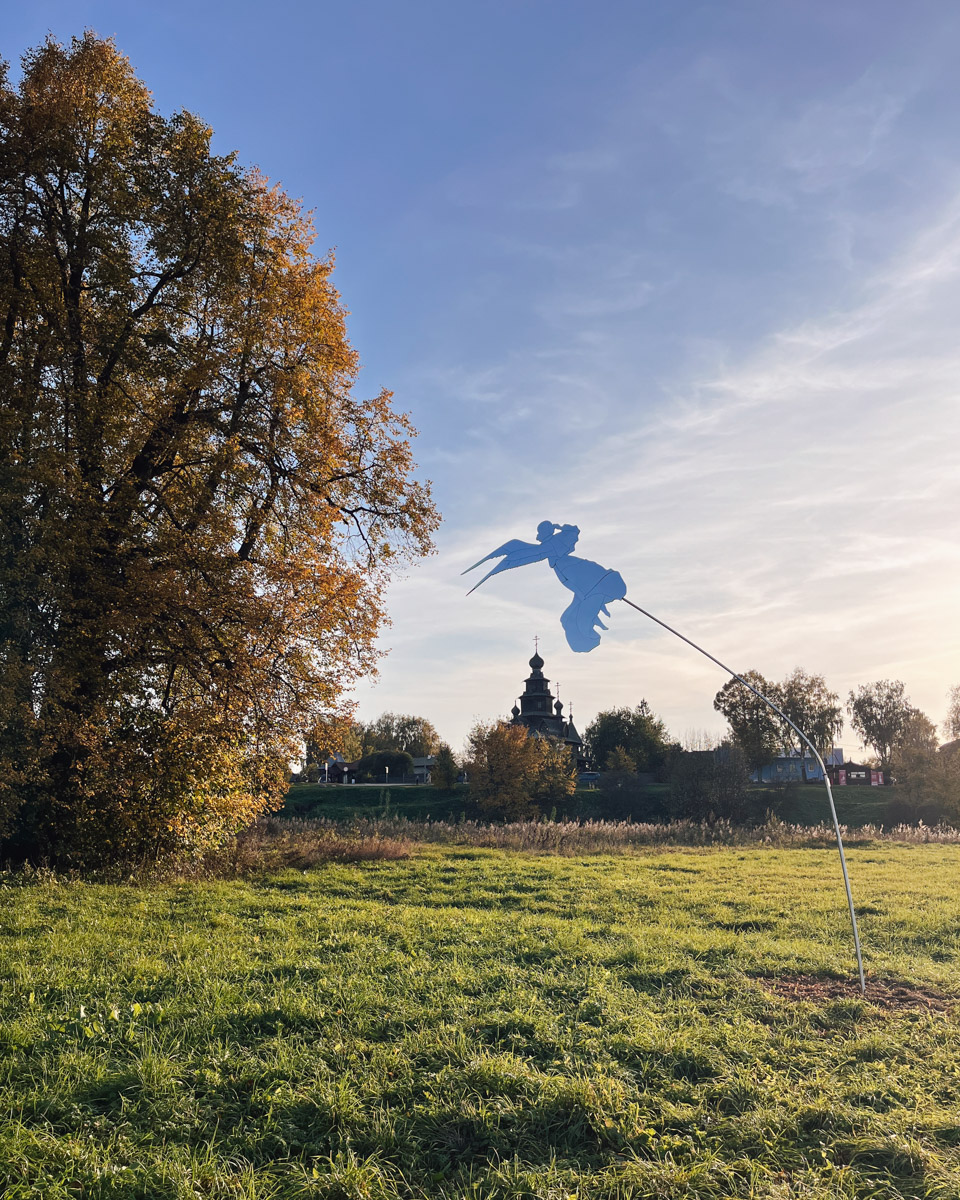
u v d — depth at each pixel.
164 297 18.11
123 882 15.09
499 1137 4.94
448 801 67.69
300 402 18.39
